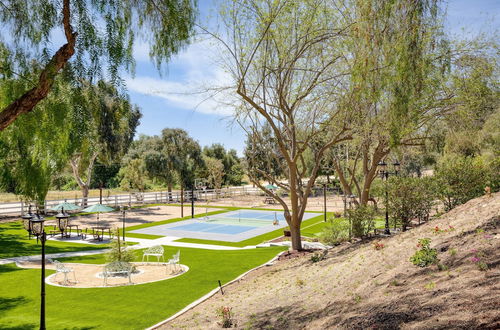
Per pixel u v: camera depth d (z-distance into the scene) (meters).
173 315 10.70
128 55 8.53
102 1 8.29
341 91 14.48
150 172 52.56
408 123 10.34
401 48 8.46
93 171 64.56
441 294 5.62
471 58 13.62
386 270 8.02
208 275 15.34
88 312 11.10
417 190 16.06
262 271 15.02
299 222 18.00
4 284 14.09
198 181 65.25
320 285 9.34
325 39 13.56
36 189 9.47
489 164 15.41
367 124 14.40
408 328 5.00
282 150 16.72
